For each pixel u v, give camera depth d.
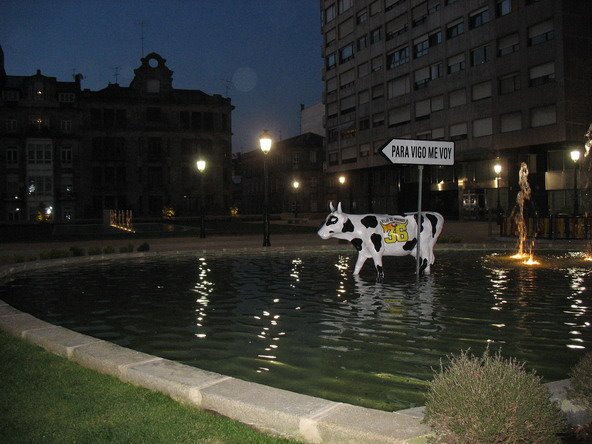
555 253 19.23
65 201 74.62
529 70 46.06
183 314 9.07
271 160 94.94
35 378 5.26
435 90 56.88
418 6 59.16
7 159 72.94
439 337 7.34
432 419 3.58
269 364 6.16
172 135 78.50
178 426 4.08
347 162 73.94
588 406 4.15
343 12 73.44
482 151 50.03
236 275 14.09
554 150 46.19
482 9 50.78
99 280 13.44
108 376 5.38
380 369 5.92
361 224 12.87
